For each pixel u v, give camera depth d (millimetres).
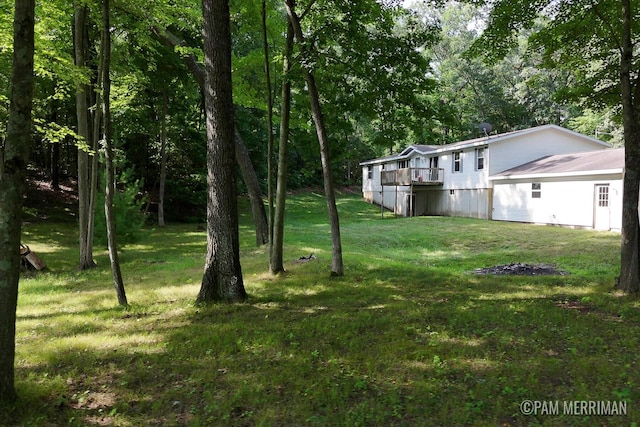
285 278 9414
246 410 3467
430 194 30047
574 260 11539
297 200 36125
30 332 5859
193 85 22234
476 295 7648
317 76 8867
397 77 8359
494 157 24000
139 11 10055
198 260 13164
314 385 3842
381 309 6680
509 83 40406
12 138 3527
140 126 24828
